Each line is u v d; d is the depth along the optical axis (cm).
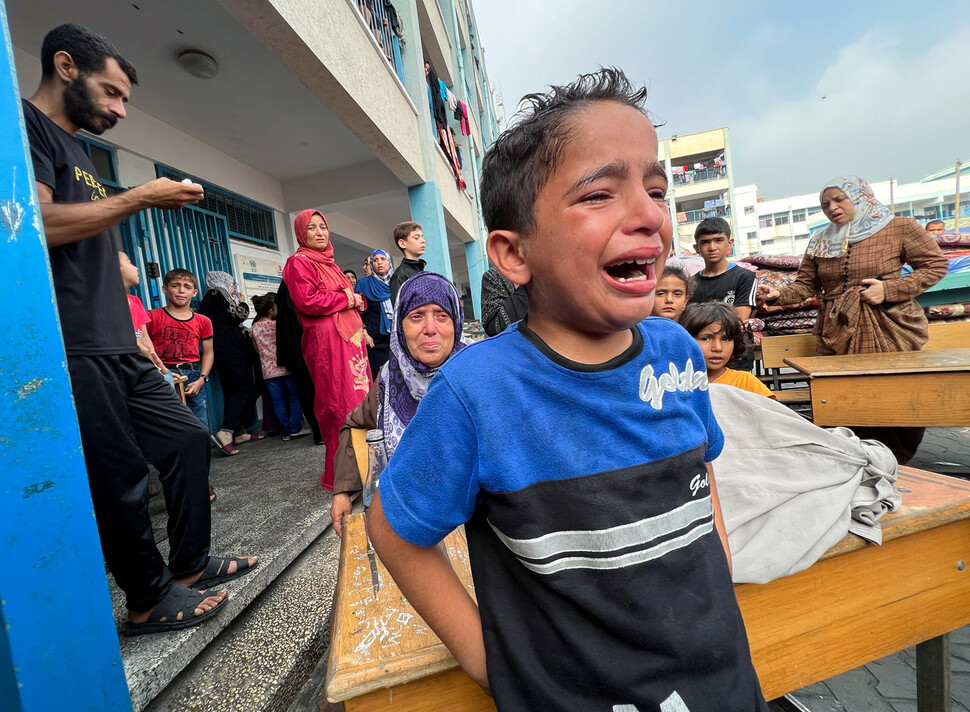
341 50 327
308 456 346
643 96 57
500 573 61
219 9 272
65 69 127
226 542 200
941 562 102
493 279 237
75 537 88
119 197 122
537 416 56
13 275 80
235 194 473
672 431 61
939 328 324
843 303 283
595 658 55
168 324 331
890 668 147
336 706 117
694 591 59
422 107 576
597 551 55
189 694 129
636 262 53
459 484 57
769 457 107
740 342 184
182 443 151
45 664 83
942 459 300
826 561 94
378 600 94
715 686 56
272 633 153
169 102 361
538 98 57
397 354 152
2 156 79
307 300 245
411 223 361
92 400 126
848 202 281
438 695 78
